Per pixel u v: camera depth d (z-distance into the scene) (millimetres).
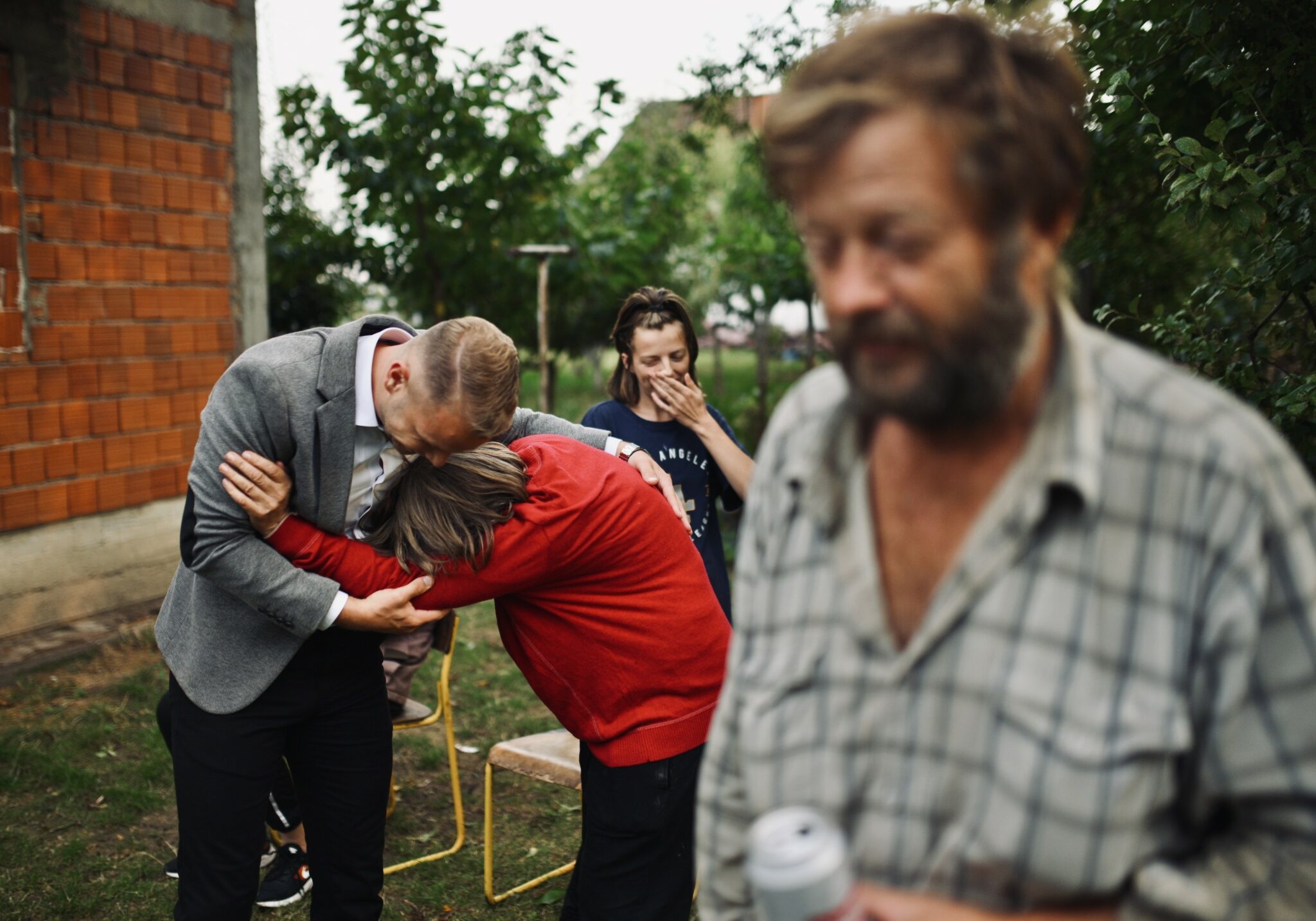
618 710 2156
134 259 5367
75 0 5008
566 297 8961
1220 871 829
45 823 3557
